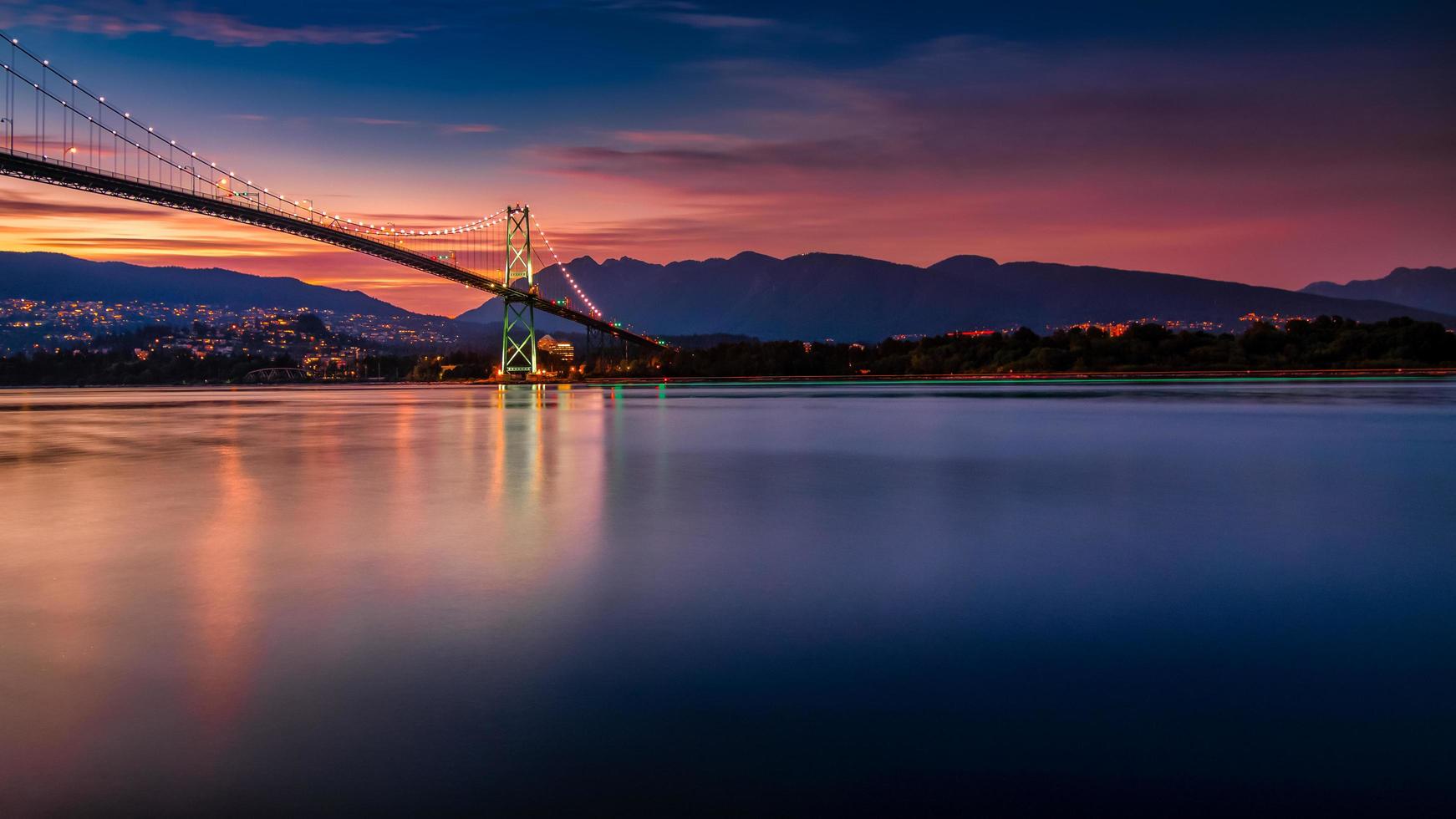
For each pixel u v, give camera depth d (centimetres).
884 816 498
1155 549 1208
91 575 1058
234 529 1376
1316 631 822
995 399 6378
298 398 8781
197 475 2111
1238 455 2533
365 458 2517
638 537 1309
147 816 501
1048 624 845
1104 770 548
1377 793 520
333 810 506
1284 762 557
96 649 773
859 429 3625
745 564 1116
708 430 3631
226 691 674
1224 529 1366
